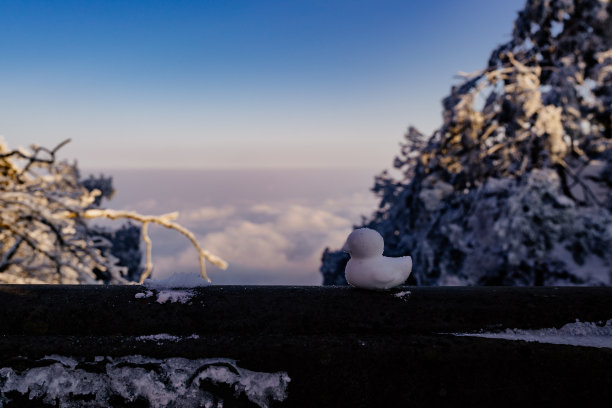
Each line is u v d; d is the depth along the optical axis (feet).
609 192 41.32
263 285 5.90
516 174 42.75
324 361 4.72
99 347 4.86
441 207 47.34
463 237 40.09
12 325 5.15
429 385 4.67
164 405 4.75
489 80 48.85
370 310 5.24
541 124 41.50
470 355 4.67
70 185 37.35
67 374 4.81
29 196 25.57
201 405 4.75
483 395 4.64
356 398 4.70
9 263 25.26
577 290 5.61
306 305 5.30
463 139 48.39
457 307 5.27
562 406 4.59
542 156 43.65
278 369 4.75
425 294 5.49
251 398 4.73
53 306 5.24
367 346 4.76
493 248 37.88
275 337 4.94
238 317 5.21
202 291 5.53
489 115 49.73
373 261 5.57
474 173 48.37
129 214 26.71
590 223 34.76
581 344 4.88
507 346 4.71
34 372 4.83
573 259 33.86
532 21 48.11
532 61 50.19
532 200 34.53
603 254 33.50
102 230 29.86
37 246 25.35
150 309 5.27
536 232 34.45
